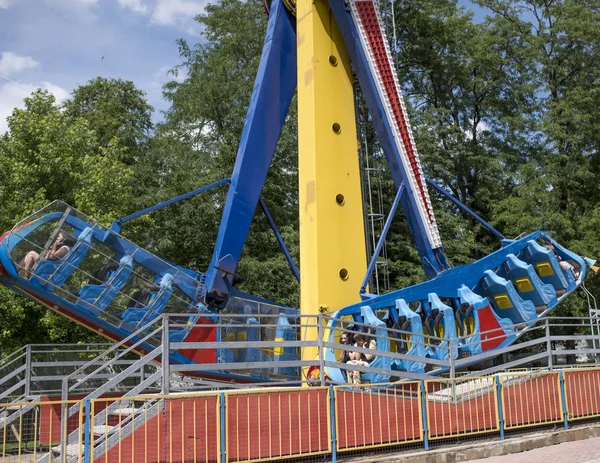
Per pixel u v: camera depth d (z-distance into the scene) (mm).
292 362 11891
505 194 36719
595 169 34406
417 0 37562
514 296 16859
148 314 16188
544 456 12547
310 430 11461
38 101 27438
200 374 16500
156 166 35062
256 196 18516
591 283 31297
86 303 15508
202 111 34906
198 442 10406
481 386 13945
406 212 18359
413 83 39781
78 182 26656
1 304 23703
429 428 12773
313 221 17016
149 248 32125
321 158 17391
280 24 19188
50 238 15289
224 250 17719
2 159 25672
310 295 16797
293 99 35375
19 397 17109
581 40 34062
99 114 40844
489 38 36625
